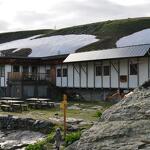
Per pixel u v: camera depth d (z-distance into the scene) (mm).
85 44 101562
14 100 51375
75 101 54531
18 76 59562
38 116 35938
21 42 130875
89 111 39625
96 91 53344
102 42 103000
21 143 27703
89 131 18250
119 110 18688
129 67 47969
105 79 51750
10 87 60969
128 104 18922
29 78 59656
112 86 50625
